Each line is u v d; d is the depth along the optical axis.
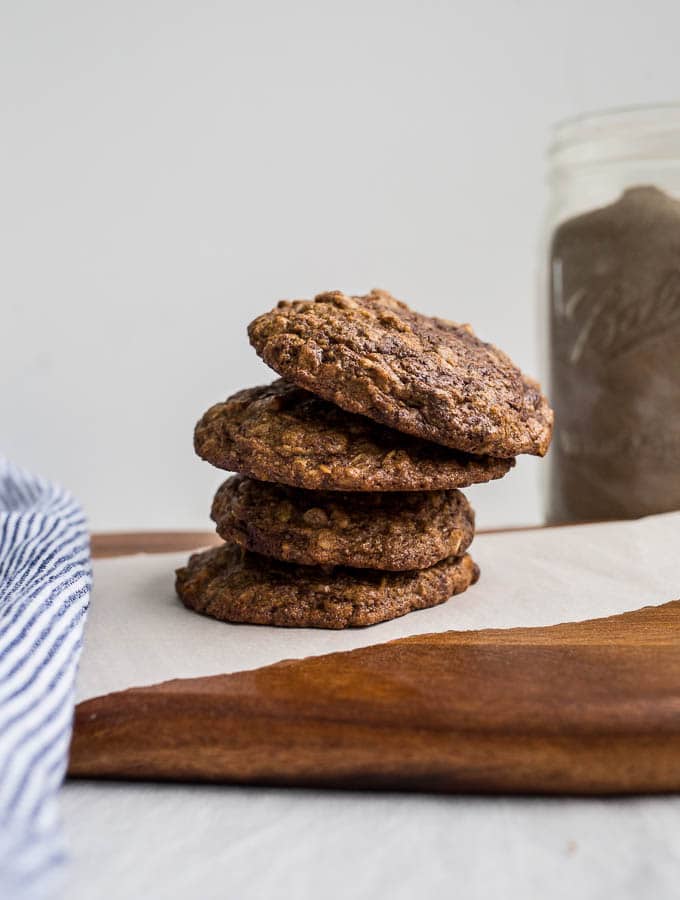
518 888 0.22
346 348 0.30
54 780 0.23
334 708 0.26
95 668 0.28
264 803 0.25
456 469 0.31
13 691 0.25
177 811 0.25
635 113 0.45
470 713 0.25
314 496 0.32
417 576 0.32
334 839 0.23
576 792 0.25
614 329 0.45
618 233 0.44
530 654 0.29
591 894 0.22
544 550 0.38
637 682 0.26
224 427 0.32
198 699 0.26
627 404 0.45
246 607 0.31
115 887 0.22
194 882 0.22
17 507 0.41
